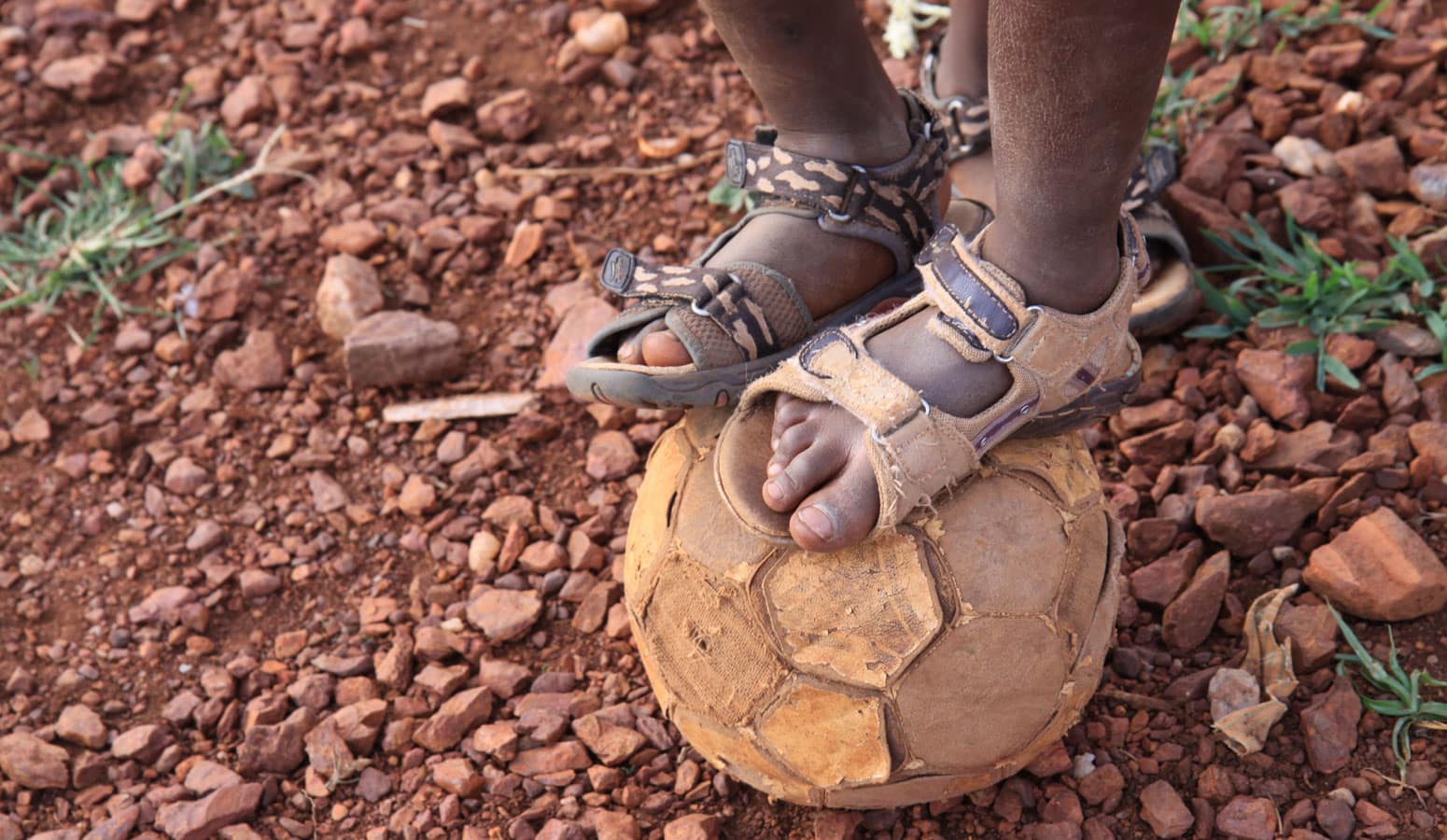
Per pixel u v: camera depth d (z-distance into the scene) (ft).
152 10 11.69
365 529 8.21
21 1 11.77
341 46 11.23
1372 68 9.36
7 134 10.82
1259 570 7.04
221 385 9.14
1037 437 5.69
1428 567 6.56
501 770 6.77
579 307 8.95
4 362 9.46
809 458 5.22
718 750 5.70
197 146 10.48
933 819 6.23
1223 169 8.73
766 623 5.27
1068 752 6.41
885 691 5.23
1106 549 5.71
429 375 8.87
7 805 6.92
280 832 6.64
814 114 6.04
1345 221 8.66
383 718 7.02
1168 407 7.76
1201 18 9.98
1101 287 5.32
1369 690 6.51
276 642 7.62
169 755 7.04
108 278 9.89
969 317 5.25
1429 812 5.98
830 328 6.00
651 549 5.64
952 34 7.83
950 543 5.25
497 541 7.91
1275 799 6.13
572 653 7.37
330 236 9.78
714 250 6.33
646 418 8.54
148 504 8.48
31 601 7.95
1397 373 7.61
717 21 5.74
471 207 9.98
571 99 10.75
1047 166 4.84
